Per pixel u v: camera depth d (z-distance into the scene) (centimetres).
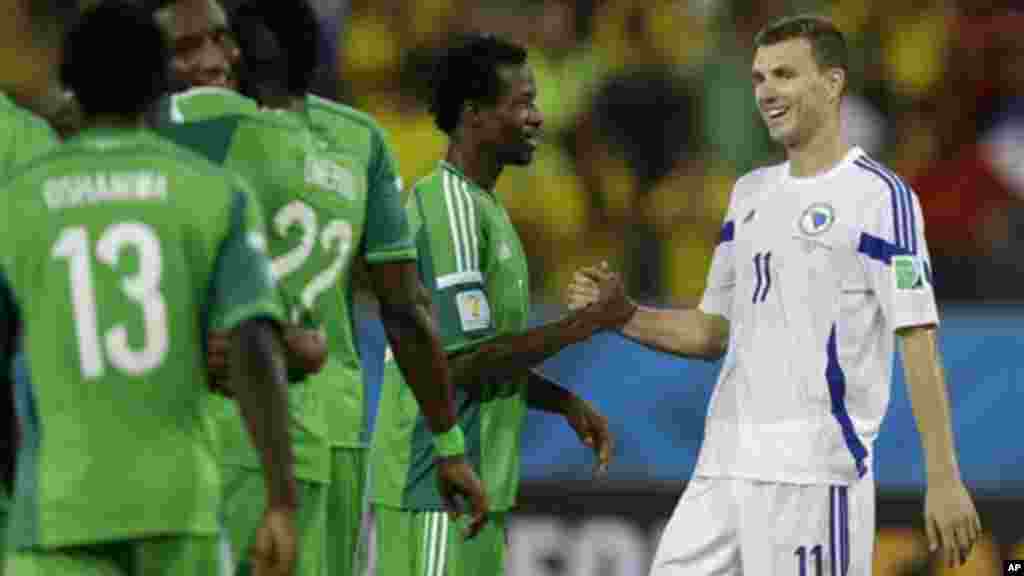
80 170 1505
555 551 3481
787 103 2147
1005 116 4294
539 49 4459
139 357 1481
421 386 1955
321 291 1862
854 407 2103
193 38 1852
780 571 2106
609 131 4259
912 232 2089
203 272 1506
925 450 2067
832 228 2109
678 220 4116
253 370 1482
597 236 4097
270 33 1881
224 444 1800
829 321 2103
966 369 3475
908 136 4325
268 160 1811
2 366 1516
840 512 2094
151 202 1500
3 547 1611
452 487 2011
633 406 3494
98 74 1515
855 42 4478
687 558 2164
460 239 2281
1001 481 3428
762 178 2208
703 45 4438
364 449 2041
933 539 2061
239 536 1798
